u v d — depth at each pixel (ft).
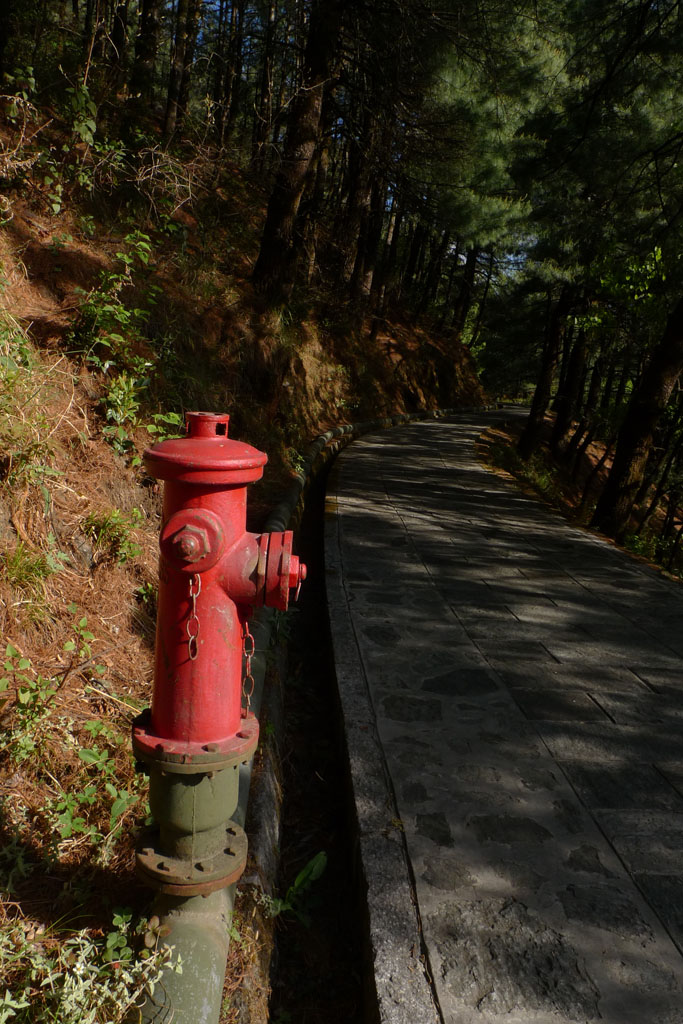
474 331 135.74
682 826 10.02
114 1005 6.00
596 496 70.38
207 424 6.19
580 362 74.08
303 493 29.50
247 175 46.47
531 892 8.60
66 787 8.57
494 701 13.44
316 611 19.66
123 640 11.60
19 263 18.28
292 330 38.27
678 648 16.75
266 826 9.46
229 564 5.98
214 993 6.14
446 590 20.12
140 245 18.43
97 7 31.76
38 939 6.70
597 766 11.44
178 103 48.01
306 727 13.74
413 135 45.44
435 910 8.22
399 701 13.17
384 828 9.59
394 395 77.87
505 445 69.00
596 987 7.33
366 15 39.42
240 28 48.03
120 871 7.73
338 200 79.41
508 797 10.45
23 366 13.50
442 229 65.72
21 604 10.19
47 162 21.98
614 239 50.55
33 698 8.77
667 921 8.27
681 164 41.37
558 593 20.61
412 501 32.76
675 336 32.45
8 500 10.93
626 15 33.17
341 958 8.66
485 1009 7.03
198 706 6.05
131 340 18.72
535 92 48.03
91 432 14.97
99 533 12.62
